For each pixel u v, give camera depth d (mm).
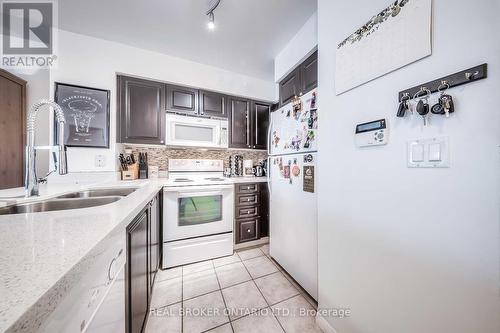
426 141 696
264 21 1695
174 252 1911
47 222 634
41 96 1995
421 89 699
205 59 2279
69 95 1810
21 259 395
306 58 1764
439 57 659
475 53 582
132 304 887
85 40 1866
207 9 1559
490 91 556
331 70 1141
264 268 1896
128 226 840
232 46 2047
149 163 2406
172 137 2205
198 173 2586
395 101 797
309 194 1459
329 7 1156
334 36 1116
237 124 2619
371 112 899
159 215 1846
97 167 1919
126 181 1993
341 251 1075
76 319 419
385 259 845
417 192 729
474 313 592
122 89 2025
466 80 593
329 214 1161
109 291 609
